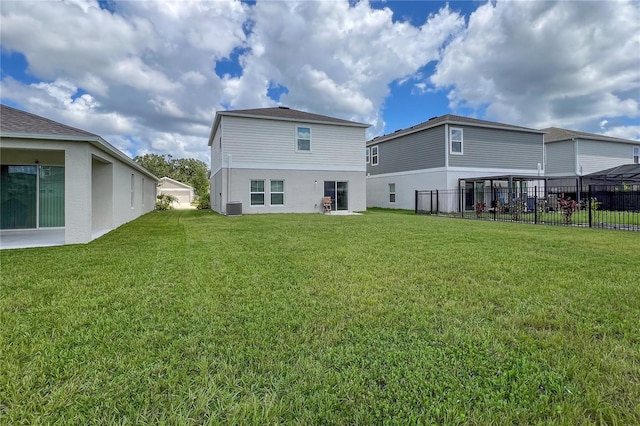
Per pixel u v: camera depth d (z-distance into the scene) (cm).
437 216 1482
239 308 306
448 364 210
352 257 530
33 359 216
